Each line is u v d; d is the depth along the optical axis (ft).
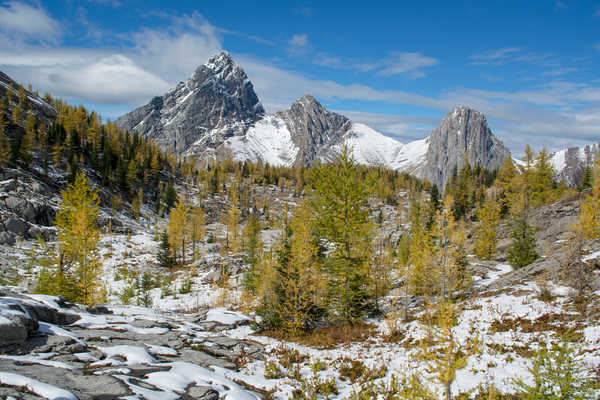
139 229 257.55
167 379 29.58
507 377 33.94
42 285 70.18
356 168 69.00
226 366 40.24
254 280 94.99
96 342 38.91
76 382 25.05
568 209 136.98
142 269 163.53
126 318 55.36
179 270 168.45
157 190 380.17
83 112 408.67
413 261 81.76
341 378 40.09
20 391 20.83
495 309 54.85
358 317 68.64
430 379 27.96
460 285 75.82
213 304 103.81
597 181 108.27
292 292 65.98
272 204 471.21
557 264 63.62
